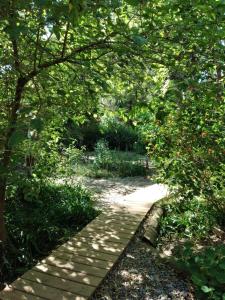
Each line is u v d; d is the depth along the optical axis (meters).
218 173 5.20
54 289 3.42
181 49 3.28
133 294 3.61
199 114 4.87
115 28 2.92
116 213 6.12
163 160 5.72
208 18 3.10
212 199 5.60
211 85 3.10
